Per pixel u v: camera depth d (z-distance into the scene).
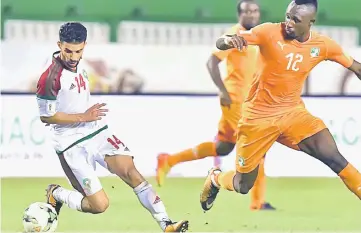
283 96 25.70
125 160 24.38
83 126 24.41
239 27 28.61
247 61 28.58
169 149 30.09
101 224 26.91
